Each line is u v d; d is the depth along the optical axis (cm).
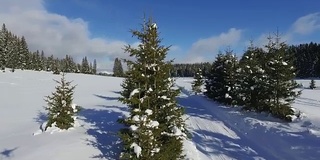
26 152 1180
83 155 1106
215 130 1695
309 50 10006
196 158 1138
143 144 922
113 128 1587
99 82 6912
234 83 2645
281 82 1908
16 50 8131
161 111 1008
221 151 1283
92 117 2038
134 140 938
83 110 2441
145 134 912
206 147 1340
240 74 2502
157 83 992
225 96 2647
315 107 2408
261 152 1275
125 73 977
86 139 1324
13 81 5266
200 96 3728
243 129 1730
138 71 961
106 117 2042
